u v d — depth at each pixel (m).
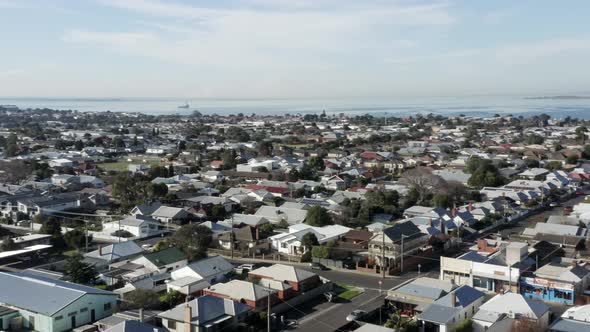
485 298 45.25
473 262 49.19
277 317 42.19
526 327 35.97
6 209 80.75
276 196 91.81
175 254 54.78
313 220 71.88
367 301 46.03
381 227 66.31
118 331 34.91
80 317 40.84
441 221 68.50
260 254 61.47
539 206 88.25
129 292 44.44
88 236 64.88
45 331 39.28
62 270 53.31
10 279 45.00
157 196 88.94
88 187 100.25
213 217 79.44
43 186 98.06
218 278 49.50
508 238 65.81
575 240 61.28
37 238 62.66
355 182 105.50
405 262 55.56
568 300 45.12
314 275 48.50
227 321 39.16
